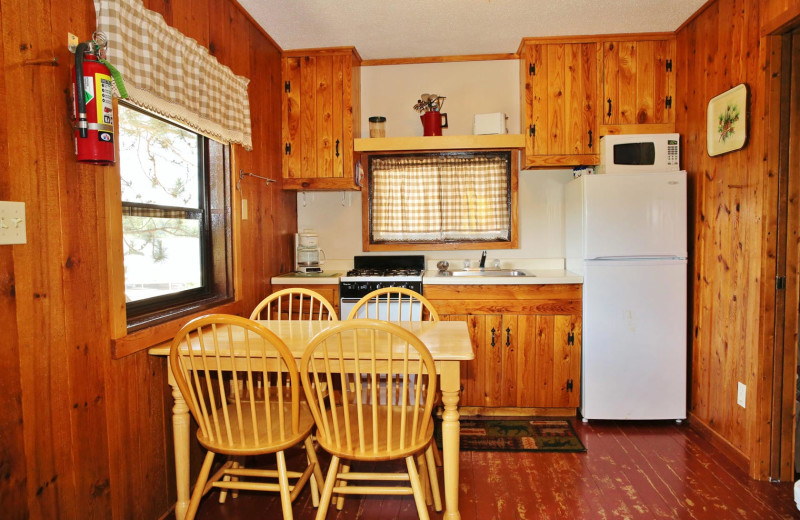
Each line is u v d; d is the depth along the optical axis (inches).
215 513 80.0
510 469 93.3
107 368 64.2
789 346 87.6
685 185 111.7
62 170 56.4
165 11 76.2
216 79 89.7
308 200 145.6
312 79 130.2
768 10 84.9
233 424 73.0
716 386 103.7
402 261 141.0
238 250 102.1
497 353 119.8
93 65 56.0
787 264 87.0
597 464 95.2
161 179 83.0
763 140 86.6
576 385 118.5
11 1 49.5
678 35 120.0
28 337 51.9
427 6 105.7
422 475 79.0
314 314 123.4
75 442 58.6
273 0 102.0
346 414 63.5
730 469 93.1
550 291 117.7
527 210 140.1
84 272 60.0
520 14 110.0
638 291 113.3
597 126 123.2
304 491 87.6
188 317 82.9
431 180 141.7
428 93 141.6
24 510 51.4
